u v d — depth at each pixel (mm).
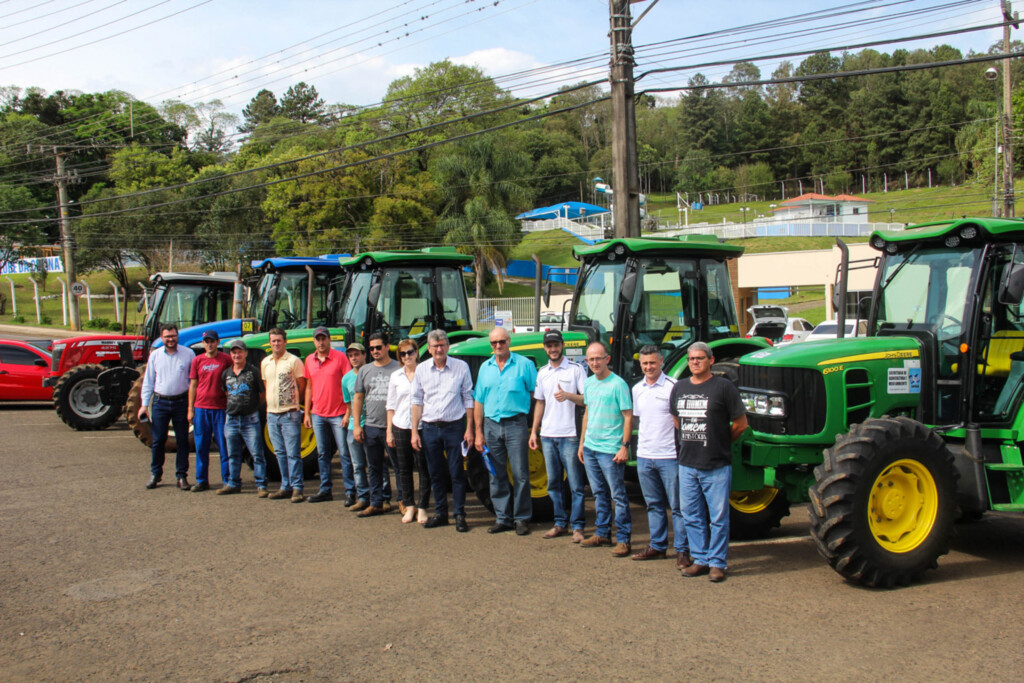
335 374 8703
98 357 15047
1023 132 42281
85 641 4961
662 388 6492
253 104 105938
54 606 5578
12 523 7809
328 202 40781
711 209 86750
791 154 102750
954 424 6508
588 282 9352
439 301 11242
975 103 79125
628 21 13383
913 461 5914
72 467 10734
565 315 9750
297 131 60312
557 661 4559
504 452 7496
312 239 40875
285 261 12852
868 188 91875
